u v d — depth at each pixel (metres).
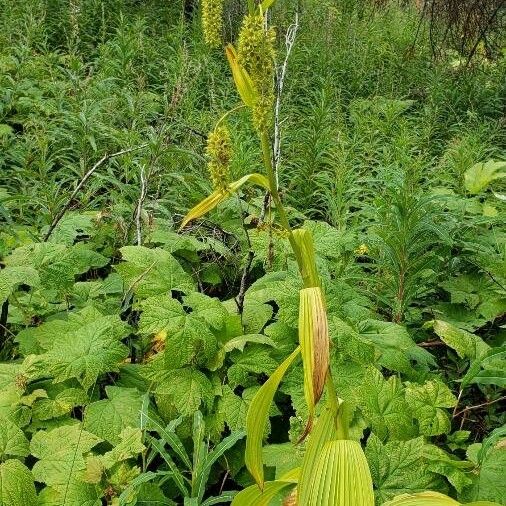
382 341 2.73
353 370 2.57
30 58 7.18
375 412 2.41
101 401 2.44
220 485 2.62
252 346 2.64
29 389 2.54
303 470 1.60
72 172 5.27
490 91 8.39
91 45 8.37
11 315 3.04
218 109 6.43
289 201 5.18
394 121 6.95
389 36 10.34
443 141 6.82
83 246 3.64
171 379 2.51
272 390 1.57
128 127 5.65
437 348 3.35
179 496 2.50
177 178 4.39
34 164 5.00
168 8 10.51
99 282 3.30
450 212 4.02
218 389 2.54
